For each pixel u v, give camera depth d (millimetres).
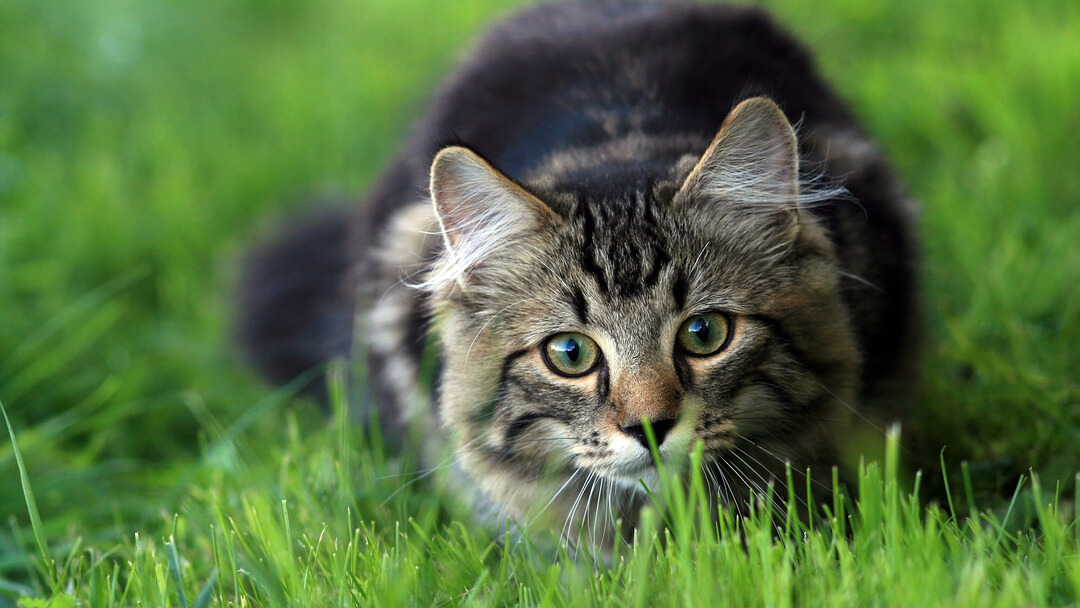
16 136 6488
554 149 3861
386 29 9094
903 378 3818
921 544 2676
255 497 3391
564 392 3188
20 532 3564
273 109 7672
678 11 4613
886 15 7570
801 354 3244
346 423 3869
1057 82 6207
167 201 6160
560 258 3205
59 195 5902
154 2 8766
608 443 3111
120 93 7371
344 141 7055
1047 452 3619
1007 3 7270
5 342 4801
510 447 3348
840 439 3426
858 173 3869
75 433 4418
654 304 3105
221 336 5316
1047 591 2533
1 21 7398
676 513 2945
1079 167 5816
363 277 4359
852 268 3516
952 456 3752
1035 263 4895
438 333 3510
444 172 3205
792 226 3215
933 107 6473
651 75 4113
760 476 3244
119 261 5738
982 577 2473
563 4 4957
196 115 7492
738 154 3225
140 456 4676
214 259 6012
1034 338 4410
